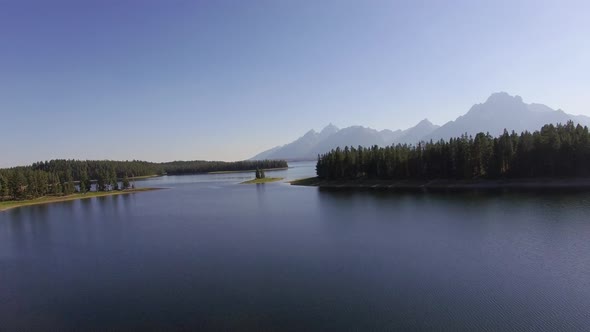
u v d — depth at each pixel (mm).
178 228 80875
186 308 35438
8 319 34938
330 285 39688
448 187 135125
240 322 31969
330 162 186625
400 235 62312
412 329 29594
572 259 45844
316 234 66250
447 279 40312
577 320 30406
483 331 29000
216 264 49531
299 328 30391
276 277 43031
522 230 61750
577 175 121562
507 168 133875
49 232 83875
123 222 94812
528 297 35062
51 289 42844
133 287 42156
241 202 128625
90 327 32531
